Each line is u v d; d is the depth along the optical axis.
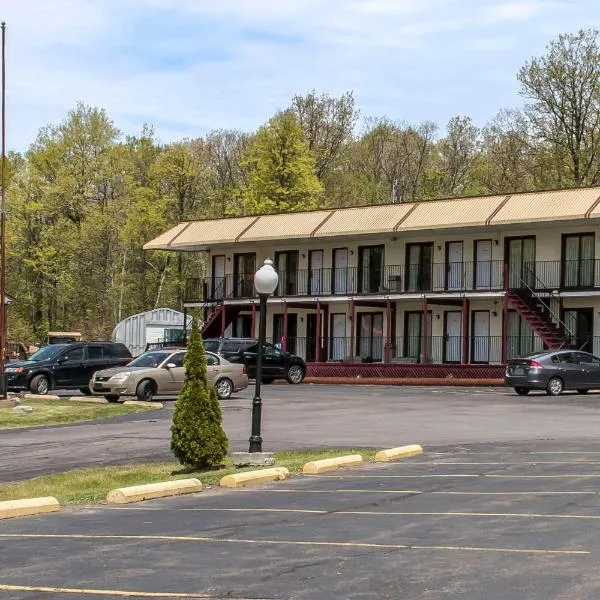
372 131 92.81
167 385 34.91
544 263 49.84
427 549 10.27
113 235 80.88
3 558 10.40
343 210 57.09
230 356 46.38
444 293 51.28
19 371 37.25
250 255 62.25
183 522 12.62
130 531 12.02
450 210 51.56
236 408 32.03
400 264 55.41
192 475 17.55
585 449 19.81
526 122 67.19
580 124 63.97
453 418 28.36
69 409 31.33
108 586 8.98
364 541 10.84
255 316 59.78
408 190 90.69
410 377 50.44
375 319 56.69
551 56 64.19
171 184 81.12
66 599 8.53
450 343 53.28
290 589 8.69
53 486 17.02
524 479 15.59
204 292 62.88
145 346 63.47
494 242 51.72
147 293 83.75
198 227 62.59
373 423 27.08
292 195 72.94
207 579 9.16
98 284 81.25
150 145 89.31
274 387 44.88
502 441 22.09
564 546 10.19
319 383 51.62
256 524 12.26
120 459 20.75
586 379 39.31
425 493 14.48
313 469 17.59
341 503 13.84
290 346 60.16
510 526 11.45
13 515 13.47
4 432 26.14
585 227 48.59
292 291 60.03
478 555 9.87
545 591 8.36
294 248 60.06
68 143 82.75
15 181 83.25
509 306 49.84
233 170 91.31
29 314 85.75
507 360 48.44
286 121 73.56
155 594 8.64
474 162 84.00
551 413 29.69
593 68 63.50
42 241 81.69
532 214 47.81
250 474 16.42
